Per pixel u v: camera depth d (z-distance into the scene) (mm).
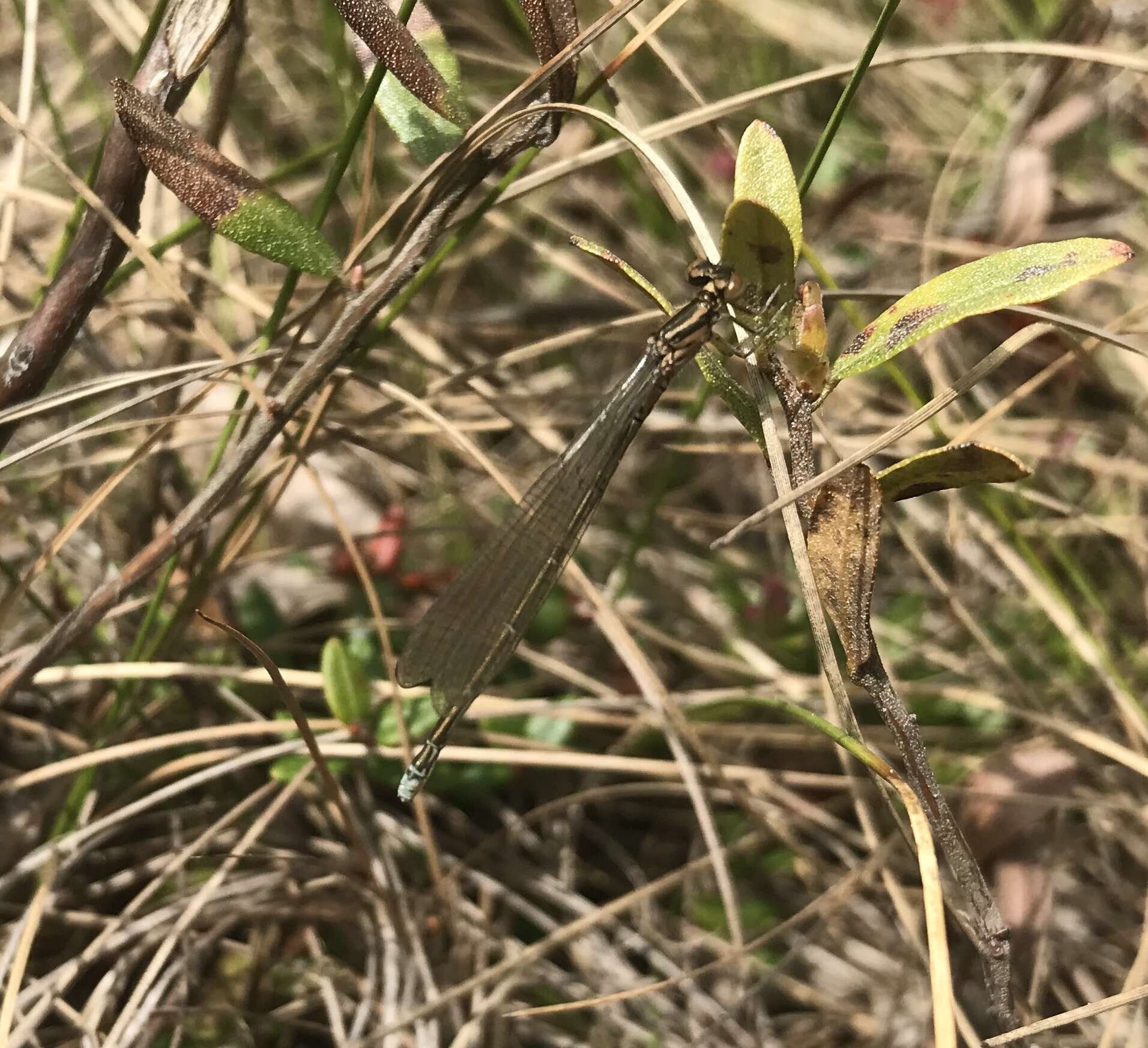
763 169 54
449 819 91
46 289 66
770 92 70
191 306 67
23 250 93
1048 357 101
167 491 94
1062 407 104
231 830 86
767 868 90
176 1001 77
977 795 80
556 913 89
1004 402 78
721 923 89
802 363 52
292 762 82
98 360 89
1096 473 105
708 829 77
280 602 101
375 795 91
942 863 85
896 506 105
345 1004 81
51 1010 78
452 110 58
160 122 57
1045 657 97
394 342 105
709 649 101
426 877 88
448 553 105
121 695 81
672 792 93
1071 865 90
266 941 83
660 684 77
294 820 87
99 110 98
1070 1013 53
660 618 103
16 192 79
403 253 62
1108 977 83
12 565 95
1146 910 74
